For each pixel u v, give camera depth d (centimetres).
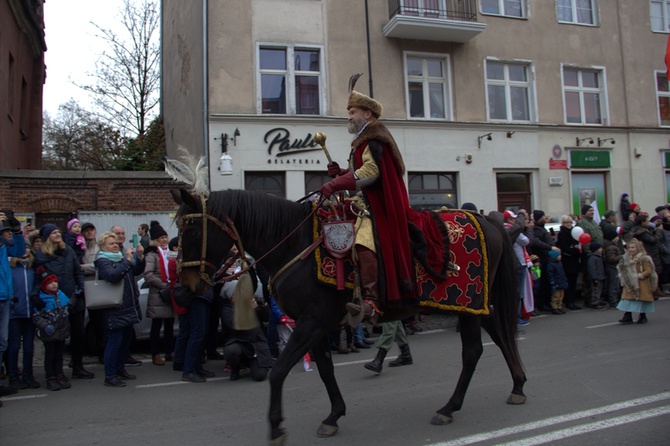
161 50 2283
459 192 1525
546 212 1611
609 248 1103
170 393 586
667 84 1838
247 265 397
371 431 425
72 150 2973
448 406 437
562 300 1097
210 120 1318
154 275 735
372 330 951
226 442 418
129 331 661
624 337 783
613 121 1738
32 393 598
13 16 1532
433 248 411
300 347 375
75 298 657
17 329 616
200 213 380
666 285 1260
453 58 1551
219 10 1348
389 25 1452
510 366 480
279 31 1390
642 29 1802
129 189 1292
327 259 381
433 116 1552
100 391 602
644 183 1750
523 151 1600
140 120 2581
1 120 1397
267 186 1377
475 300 426
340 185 369
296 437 416
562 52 1686
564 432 403
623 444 376
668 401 473
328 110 1417
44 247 637
